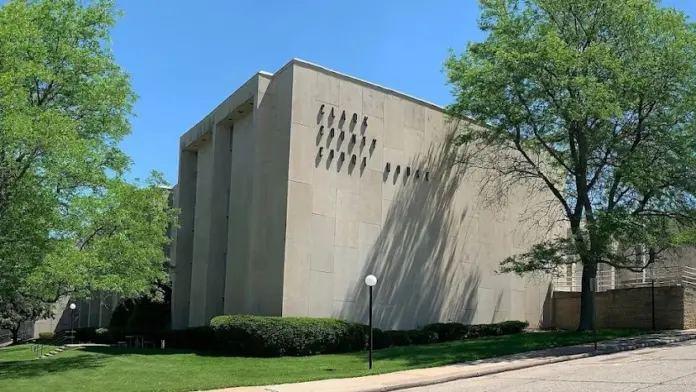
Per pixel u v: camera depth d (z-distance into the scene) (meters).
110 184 19.75
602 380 13.23
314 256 23.31
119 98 21.28
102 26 21.78
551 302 32.03
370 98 25.84
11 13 18.47
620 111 20.52
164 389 14.65
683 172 22.39
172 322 33.19
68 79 20.52
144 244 20.59
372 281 17.20
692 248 29.11
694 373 13.37
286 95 24.08
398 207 26.06
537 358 18.09
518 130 24.56
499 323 28.14
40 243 17.89
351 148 24.94
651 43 22.39
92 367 19.11
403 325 25.42
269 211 23.91
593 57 21.12
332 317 23.44
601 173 24.12
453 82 25.70
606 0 22.55
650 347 20.17
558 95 22.47
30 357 28.95
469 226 28.56
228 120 28.92
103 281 18.73
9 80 16.94
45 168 18.16
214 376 16.81
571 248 22.53
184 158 34.56
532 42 22.08
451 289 27.38
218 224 28.83
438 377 15.18
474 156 29.09
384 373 16.33
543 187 28.42
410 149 26.86
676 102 22.17
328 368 17.80
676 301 25.66
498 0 24.53
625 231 21.88
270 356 20.95
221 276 28.41
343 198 24.41
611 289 28.75
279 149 24.02
